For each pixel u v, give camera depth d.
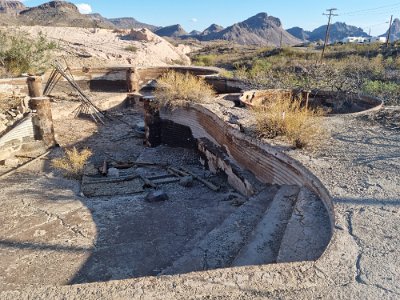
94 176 7.54
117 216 5.60
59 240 4.88
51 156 8.86
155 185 6.93
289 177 5.14
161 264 4.33
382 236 3.04
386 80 17.34
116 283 2.45
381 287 2.42
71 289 2.40
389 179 4.25
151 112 9.58
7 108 9.63
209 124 8.12
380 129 6.50
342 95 10.03
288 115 6.07
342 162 4.87
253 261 3.32
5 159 8.26
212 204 6.07
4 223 5.33
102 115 13.14
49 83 15.34
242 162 6.57
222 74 16.05
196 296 2.33
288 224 3.64
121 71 17.70
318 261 2.70
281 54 33.69
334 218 3.37
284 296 2.34
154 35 31.22
